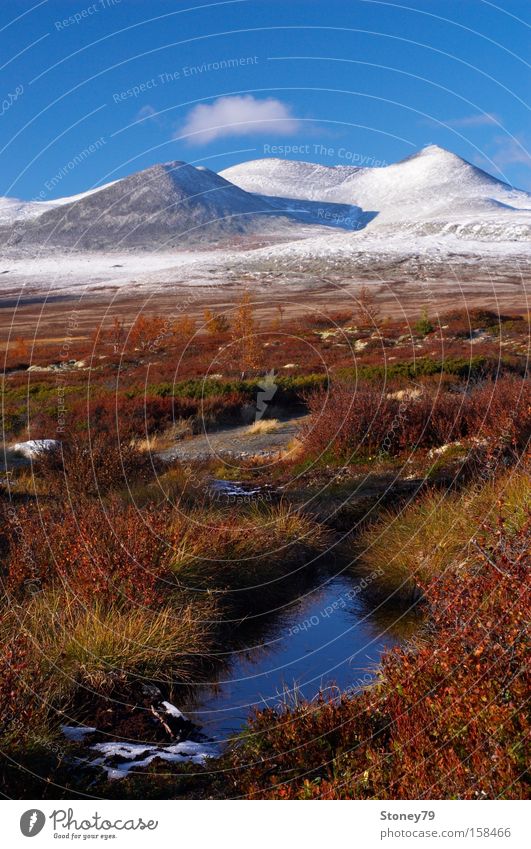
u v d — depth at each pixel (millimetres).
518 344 26781
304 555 7117
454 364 18625
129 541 6066
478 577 3982
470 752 2883
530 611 3342
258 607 6148
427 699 3289
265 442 13688
